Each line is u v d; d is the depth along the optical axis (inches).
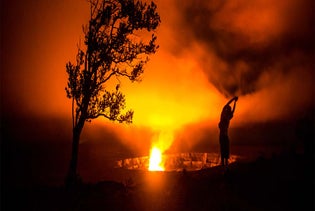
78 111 569.3
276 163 496.1
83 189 506.9
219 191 423.8
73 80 563.2
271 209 370.9
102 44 565.3
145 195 441.1
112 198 446.6
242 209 374.9
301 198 387.5
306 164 471.2
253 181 442.0
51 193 498.9
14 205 456.4
